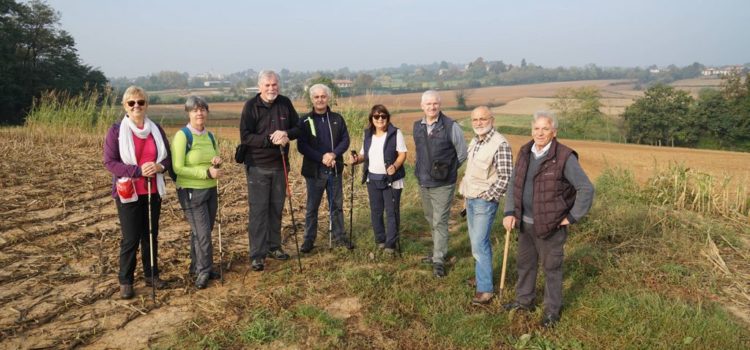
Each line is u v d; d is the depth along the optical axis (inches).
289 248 234.1
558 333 156.4
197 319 161.3
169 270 200.5
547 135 156.1
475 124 177.8
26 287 178.5
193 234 189.9
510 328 161.5
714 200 319.6
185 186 181.8
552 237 158.9
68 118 565.6
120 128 166.6
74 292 177.2
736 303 183.6
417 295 180.7
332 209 230.1
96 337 149.6
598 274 205.6
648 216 279.3
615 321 161.0
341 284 190.5
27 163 385.4
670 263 217.0
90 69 2006.6
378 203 225.5
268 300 175.5
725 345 148.4
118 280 188.4
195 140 181.8
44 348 142.1
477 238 178.4
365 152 225.6
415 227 267.3
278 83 202.7
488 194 174.2
